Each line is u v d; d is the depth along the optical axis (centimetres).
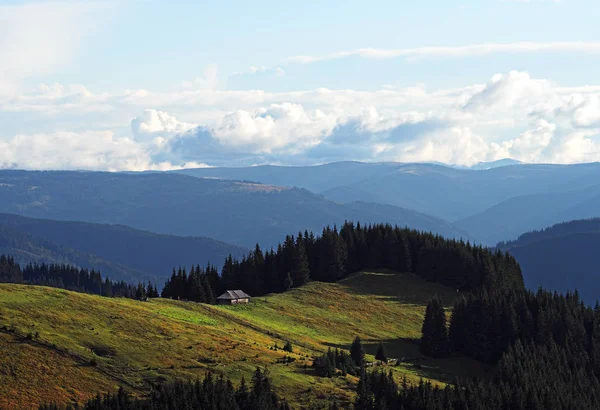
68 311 14625
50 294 15550
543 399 15188
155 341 14112
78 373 12200
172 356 13538
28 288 15825
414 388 13850
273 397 12219
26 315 13912
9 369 11869
